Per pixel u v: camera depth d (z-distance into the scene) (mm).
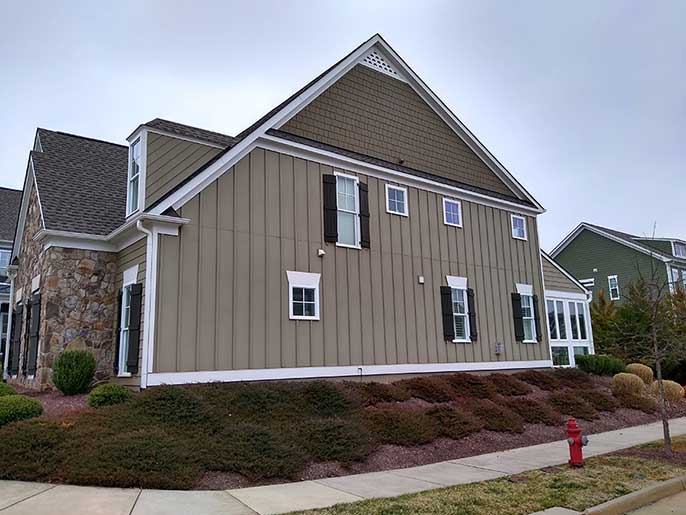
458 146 16234
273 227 11156
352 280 12297
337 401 9695
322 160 12375
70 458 6383
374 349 12359
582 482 6867
